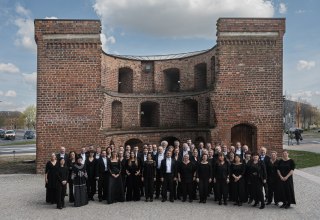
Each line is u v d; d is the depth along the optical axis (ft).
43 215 35.19
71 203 40.52
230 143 63.00
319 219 32.71
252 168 38.32
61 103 60.59
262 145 62.95
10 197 43.04
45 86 60.44
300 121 309.63
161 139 76.74
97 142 60.80
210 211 36.01
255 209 36.91
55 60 60.75
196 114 81.82
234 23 63.31
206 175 39.78
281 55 63.62
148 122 87.04
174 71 85.56
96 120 61.05
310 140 151.74
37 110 60.13
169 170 40.45
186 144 45.55
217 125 62.85
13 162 78.28
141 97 81.10
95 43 61.31
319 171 60.80
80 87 61.05
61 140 60.29
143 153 43.55
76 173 38.93
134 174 41.09
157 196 42.70
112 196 40.01
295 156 84.79
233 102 63.16
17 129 440.86
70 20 61.05
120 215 34.76
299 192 43.98
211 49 73.41
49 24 60.70
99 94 61.26
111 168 40.63
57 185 37.99
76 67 61.05
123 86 84.38
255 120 63.05
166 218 33.45
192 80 80.18
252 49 63.46
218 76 63.21
